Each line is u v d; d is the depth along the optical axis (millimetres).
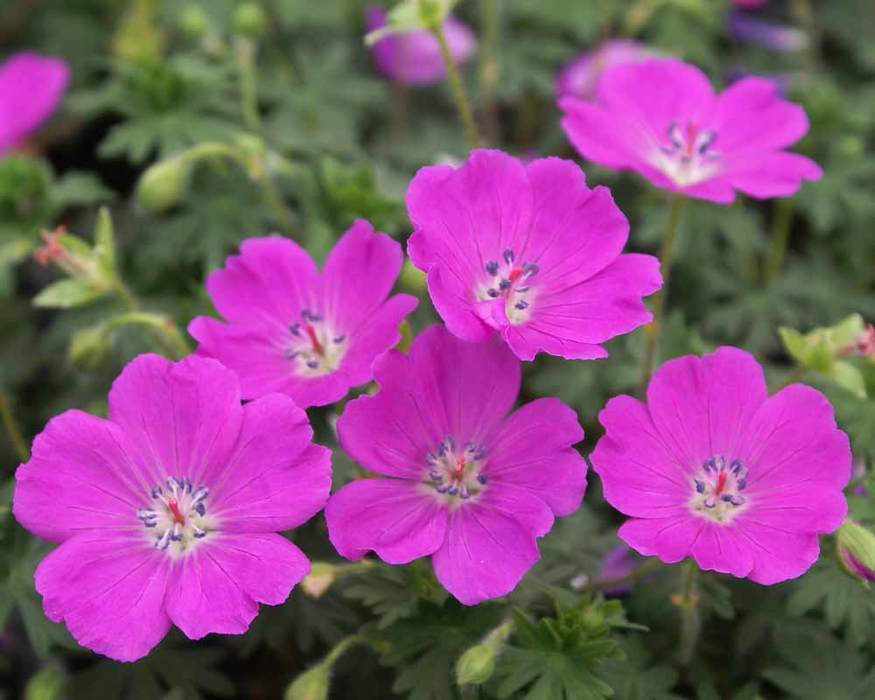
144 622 270
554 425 275
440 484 277
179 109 363
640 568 297
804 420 277
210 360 274
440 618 287
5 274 351
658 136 320
